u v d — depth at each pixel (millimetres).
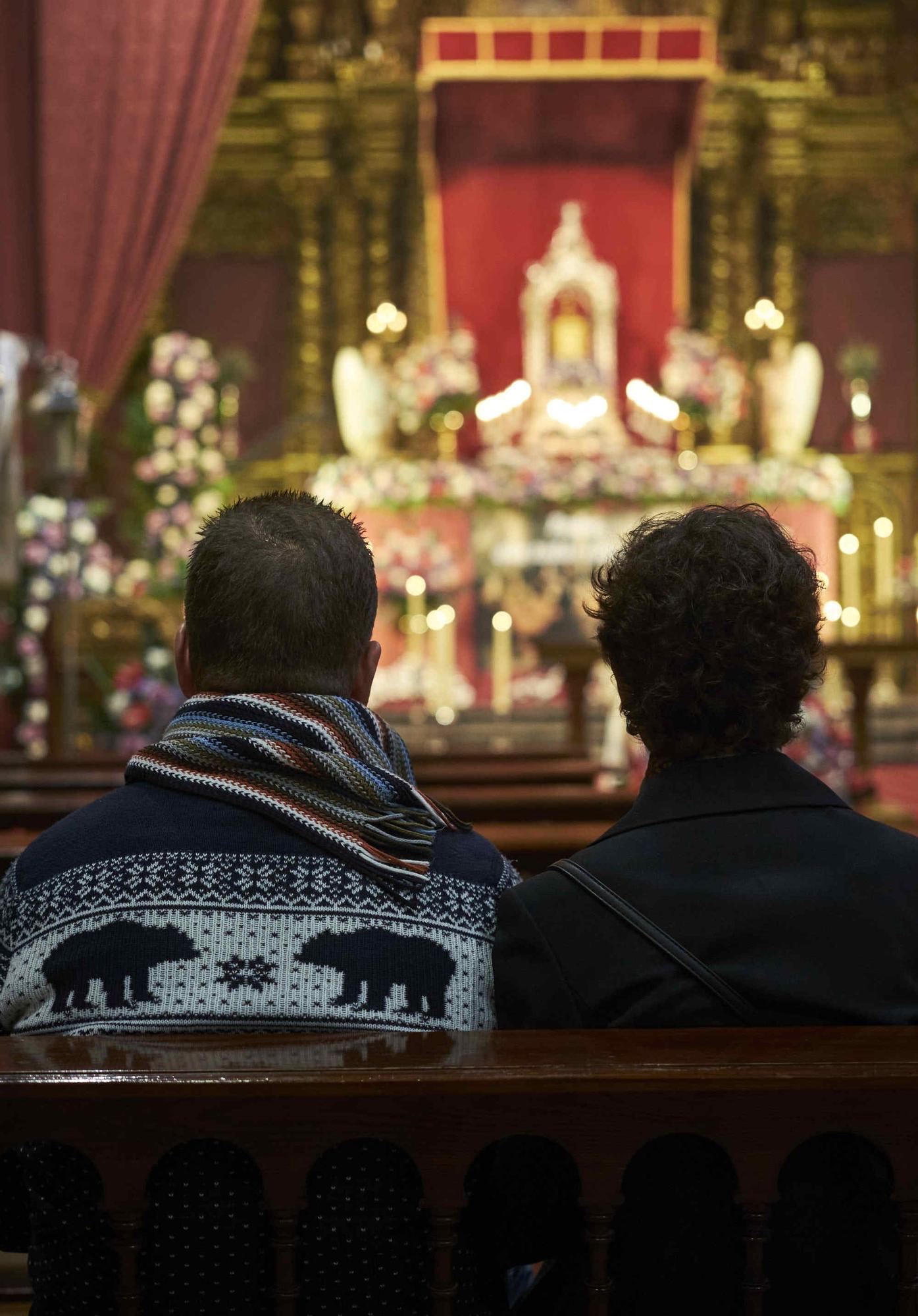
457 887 1262
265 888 1199
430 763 4621
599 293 12906
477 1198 1223
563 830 2529
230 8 9312
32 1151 1165
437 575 10891
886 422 13586
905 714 11227
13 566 7137
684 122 13312
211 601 1321
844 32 13570
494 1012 1243
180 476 9945
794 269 13625
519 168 13398
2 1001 1222
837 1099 1075
